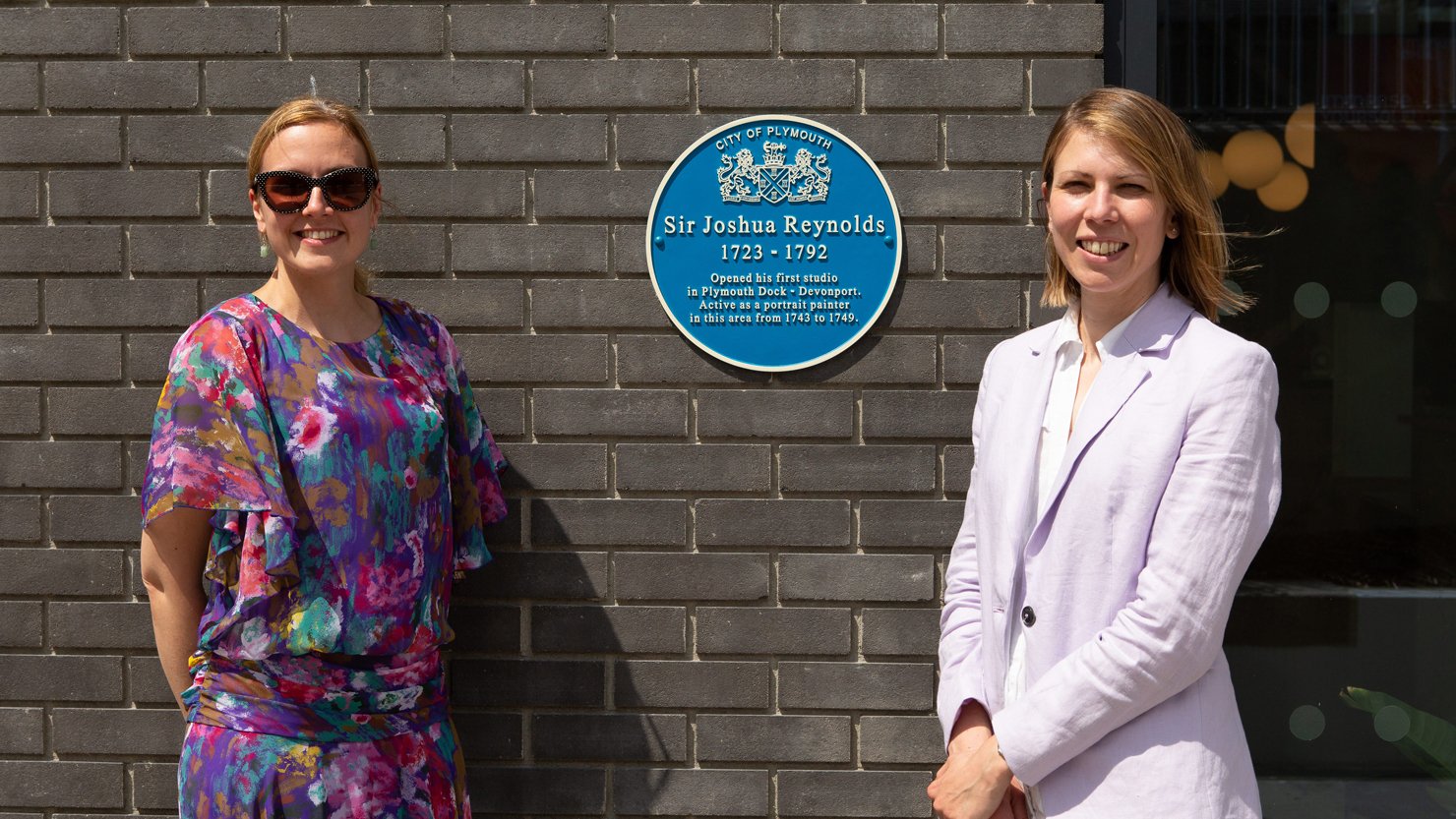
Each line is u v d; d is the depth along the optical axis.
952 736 2.10
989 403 2.21
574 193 2.92
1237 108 3.07
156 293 2.95
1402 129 3.09
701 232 2.91
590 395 2.94
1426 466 3.12
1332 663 3.13
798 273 2.91
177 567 2.27
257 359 2.25
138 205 2.94
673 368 2.93
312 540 2.22
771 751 2.94
